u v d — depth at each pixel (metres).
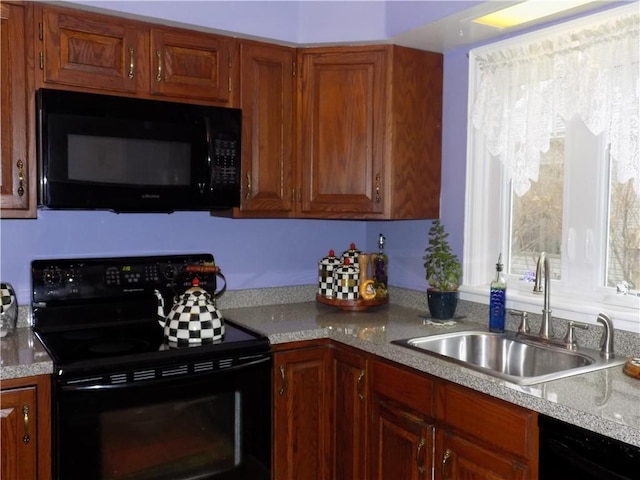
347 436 2.26
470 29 2.28
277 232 2.91
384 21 2.43
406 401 1.97
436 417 1.86
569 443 1.45
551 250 2.29
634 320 1.89
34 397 1.81
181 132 2.26
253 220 2.84
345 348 2.26
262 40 2.48
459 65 2.56
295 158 2.59
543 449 1.52
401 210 2.55
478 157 2.52
